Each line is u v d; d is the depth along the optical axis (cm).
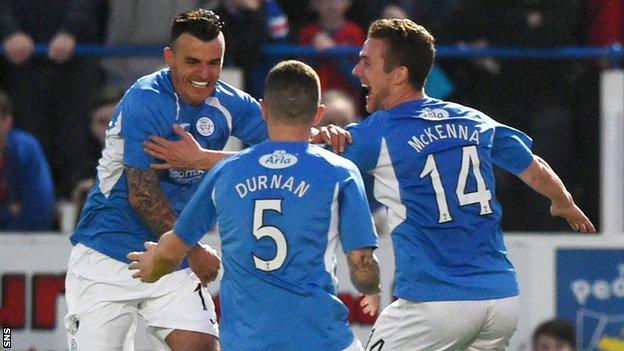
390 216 2239
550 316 3378
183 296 2414
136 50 3491
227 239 2020
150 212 2291
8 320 3306
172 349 2417
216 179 2039
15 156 3416
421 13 3709
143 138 2281
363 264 1995
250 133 2384
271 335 1984
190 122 2317
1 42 3541
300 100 2027
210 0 3500
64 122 3556
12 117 3497
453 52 3494
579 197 3478
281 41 3609
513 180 3553
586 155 3475
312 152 2034
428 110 2241
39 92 3556
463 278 2203
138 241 2414
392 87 2247
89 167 3528
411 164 2205
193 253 2241
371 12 3697
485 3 3594
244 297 2002
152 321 2430
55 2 3634
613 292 3388
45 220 3434
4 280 3306
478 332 2245
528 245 3375
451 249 2214
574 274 3381
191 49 2252
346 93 3550
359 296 3300
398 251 2227
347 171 2025
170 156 2272
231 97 2359
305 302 1984
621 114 3447
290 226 1991
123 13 3556
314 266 1998
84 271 2431
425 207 2206
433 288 2202
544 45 3556
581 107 3484
